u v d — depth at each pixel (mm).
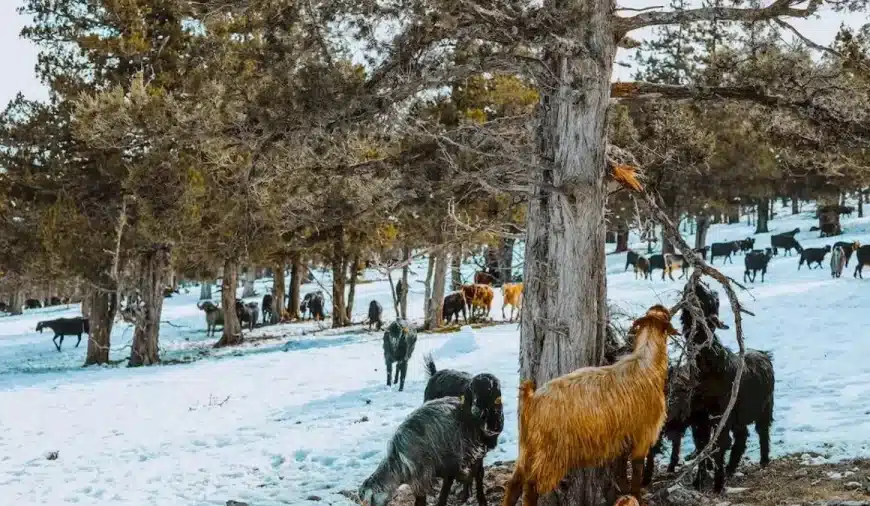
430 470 7648
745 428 8422
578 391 6328
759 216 57438
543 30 6996
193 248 25906
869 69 7828
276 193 11273
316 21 7539
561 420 6281
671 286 31859
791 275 32938
